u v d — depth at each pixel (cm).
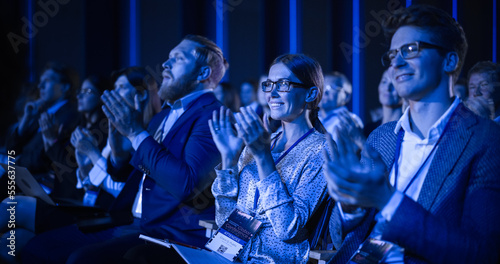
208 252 143
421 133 114
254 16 492
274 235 144
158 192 185
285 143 160
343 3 471
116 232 203
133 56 501
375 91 464
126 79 256
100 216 215
